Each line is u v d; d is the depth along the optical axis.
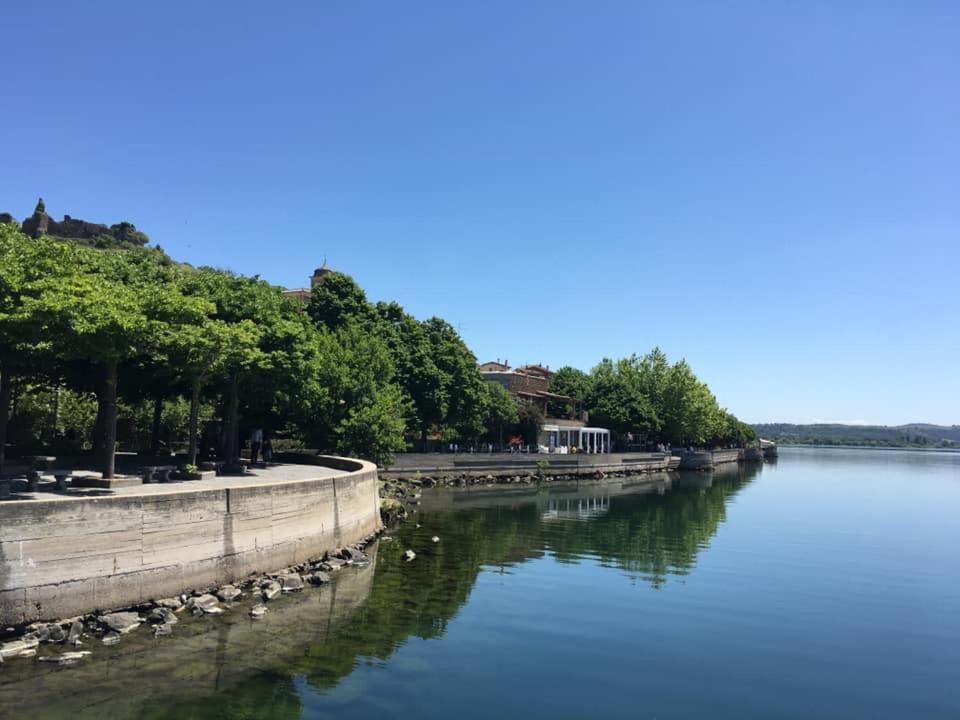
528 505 50.03
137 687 13.05
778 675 16.06
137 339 20.47
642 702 14.12
